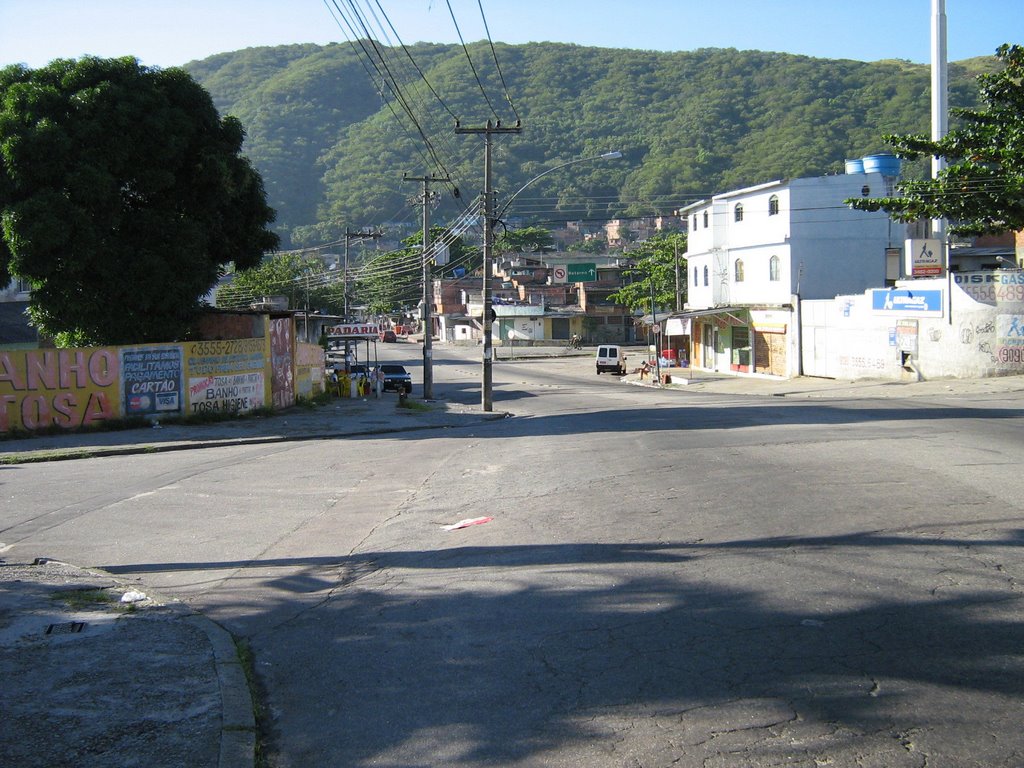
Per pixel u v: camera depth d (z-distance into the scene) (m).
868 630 5.86
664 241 79.69
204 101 26.41
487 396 32.41
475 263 112.38
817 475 11.66
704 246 52.84
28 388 23.53
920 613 6.12
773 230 45.66
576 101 150.25
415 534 10.03
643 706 4.93
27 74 25.05
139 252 24.78
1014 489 10.02
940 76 31.64
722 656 5.56
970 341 32.31
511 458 16.25
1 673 5.87
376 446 20.53
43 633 6.73
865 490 10.38
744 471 12.37
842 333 38.84
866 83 138.88
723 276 50.88
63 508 12.60
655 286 73.00
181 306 26.02
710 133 133.00
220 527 11.06
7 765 4.53
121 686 5.62
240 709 5.24
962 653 5.39
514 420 28.56
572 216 133.50
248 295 64.12
